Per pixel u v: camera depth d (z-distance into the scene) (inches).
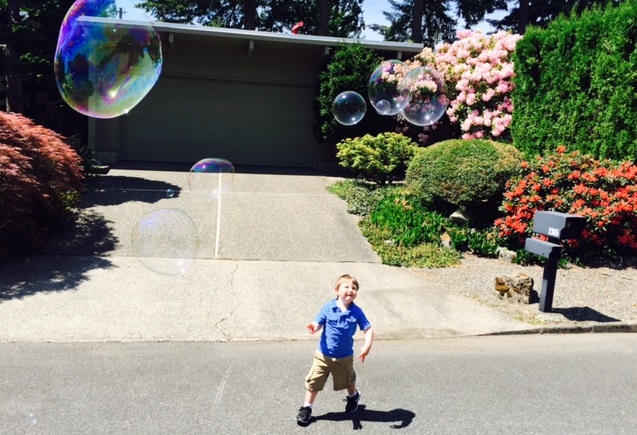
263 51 525.7
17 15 432.5
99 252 266.8
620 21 312.5
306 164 549.0
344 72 482.3
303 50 529.7
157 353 167.6
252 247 287.9
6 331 178.4
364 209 353.4
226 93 530.0
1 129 259.9
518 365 167.6
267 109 538.0
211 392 141.7
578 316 215.0
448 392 146.4
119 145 516.4
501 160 325.4
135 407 131.7
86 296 213.5
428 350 179.3
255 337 185.3
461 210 333.4
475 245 302.0
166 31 466.3
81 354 164.2
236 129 535.2
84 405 131.6
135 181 405.4
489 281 258.4
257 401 137.6
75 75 179.0
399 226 322.7
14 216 256.4
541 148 369.1
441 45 507.5
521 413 135.2
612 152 319.9
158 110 520.7
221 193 380.2
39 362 156.7
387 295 234.8
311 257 282.2
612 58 316.8
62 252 264.2
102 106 185.8
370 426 126.7
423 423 128.8
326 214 345.4
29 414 126.3
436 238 311.0
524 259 286.8
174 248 275.9
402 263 280.8
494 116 446.3
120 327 187.0
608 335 201.9
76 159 313.0
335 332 127.5
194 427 123.5
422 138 506.9
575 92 343.9
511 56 446.3
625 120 311.6
